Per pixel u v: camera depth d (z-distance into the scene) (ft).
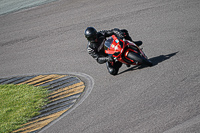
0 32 207.31
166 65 98.12
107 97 92.27
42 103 106.22
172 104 73.20
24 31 196.44
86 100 96.58
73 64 132.87
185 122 64.03
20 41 183.62
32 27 199.00
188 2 157.28
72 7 214.07
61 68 132.98
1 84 136.15
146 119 70.95
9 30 205.98
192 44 108.68
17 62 157.17
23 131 90.84
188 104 70.49
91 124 79.15
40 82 125.70
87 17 185.68
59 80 121.80
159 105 75.05
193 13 140.97
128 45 97.40
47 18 206.90
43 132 85.61
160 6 164.35
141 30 142.51
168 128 64.13
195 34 117.29
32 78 132.57
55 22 195.21
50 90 115.03
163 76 91.04
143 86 89.56
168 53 108.47
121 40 98.37
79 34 165.68
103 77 110.83
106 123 76.48
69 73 125.39
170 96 77.51
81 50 145.28
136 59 96.12
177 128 62.95
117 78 104.88
